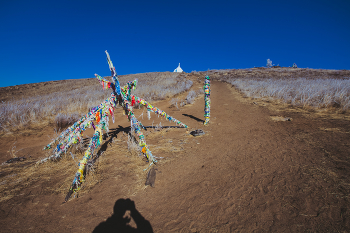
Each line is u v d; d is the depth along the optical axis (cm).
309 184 255
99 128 335
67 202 258
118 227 213
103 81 381
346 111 653
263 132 523
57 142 497
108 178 314
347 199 219
